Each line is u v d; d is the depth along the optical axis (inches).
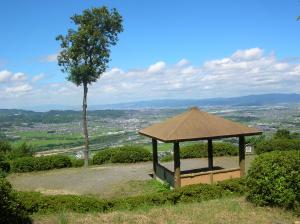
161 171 741.3
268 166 425.1
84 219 387.5
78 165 996.6
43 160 919.7
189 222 368.2
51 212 444.8
